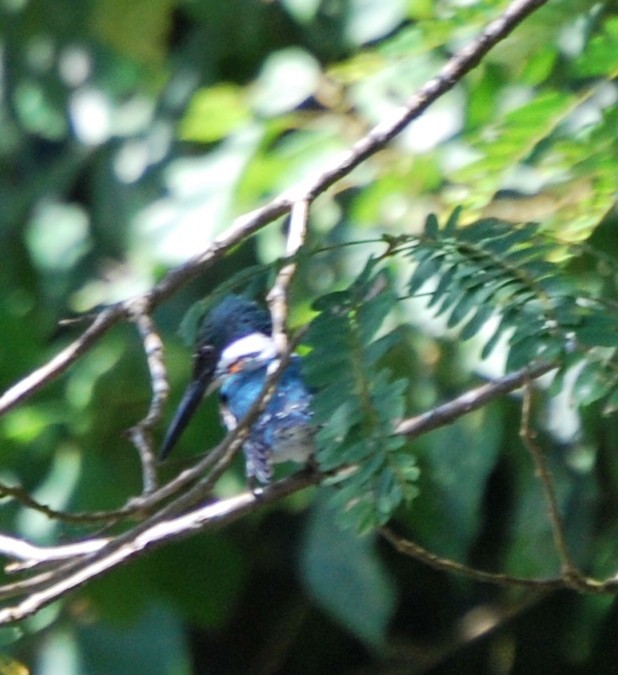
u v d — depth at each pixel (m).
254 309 8.42
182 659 10.96
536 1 6.16
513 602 12.31
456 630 13.27
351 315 4.61
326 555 10.53
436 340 9.25
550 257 5.20
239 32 11.49
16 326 10.67
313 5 10.23
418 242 4.80
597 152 6.46
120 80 12.34
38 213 12.59
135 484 10.56
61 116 12.80
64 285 12.02
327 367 4.50
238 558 11.14
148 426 5.67
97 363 10.92
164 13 11.11
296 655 14.35
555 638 12.94
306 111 9.50
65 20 12.61
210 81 12.00
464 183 7.34
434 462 9.46
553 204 6.88
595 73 6.42
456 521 10.03
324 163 9.16
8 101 13.07
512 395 9.26
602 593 5.88
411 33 7.39
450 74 6.15
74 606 10.91
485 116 8.09
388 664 13.68
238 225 5.93
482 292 4.46
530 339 4.28
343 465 4.43
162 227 9.55
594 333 4.25
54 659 10.81
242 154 9.41
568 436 9.16
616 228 8.40
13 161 13.66
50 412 10.67
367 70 8.18
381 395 4.39
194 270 5.92
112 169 12.23
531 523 9.68
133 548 6.15
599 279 8.29
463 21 7.16
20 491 5.37
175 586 10.98
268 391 4.95
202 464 5.17
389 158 9.08
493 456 9.32
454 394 9.48
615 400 4.15
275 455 6.80
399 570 13.27
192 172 9.58
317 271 9.77
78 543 6.72
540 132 6.46
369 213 8.75
